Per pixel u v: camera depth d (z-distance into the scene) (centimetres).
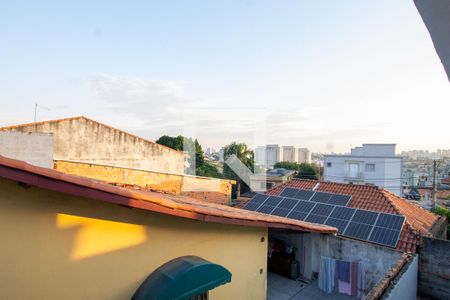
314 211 1005
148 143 1276
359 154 3553
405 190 3969
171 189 1157
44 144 882
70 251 271
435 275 736
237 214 415
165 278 308
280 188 1400
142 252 324
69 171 973
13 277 244
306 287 732
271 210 1091
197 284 322
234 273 463
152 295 291
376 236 805
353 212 934
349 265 703
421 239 763
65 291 269
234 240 462
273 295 688
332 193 1156
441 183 4100
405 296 597
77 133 1105
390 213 901
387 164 3206
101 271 292
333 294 703
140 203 281
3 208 238
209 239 412
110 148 1181
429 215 1241
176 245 362
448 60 141
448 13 118
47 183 229
